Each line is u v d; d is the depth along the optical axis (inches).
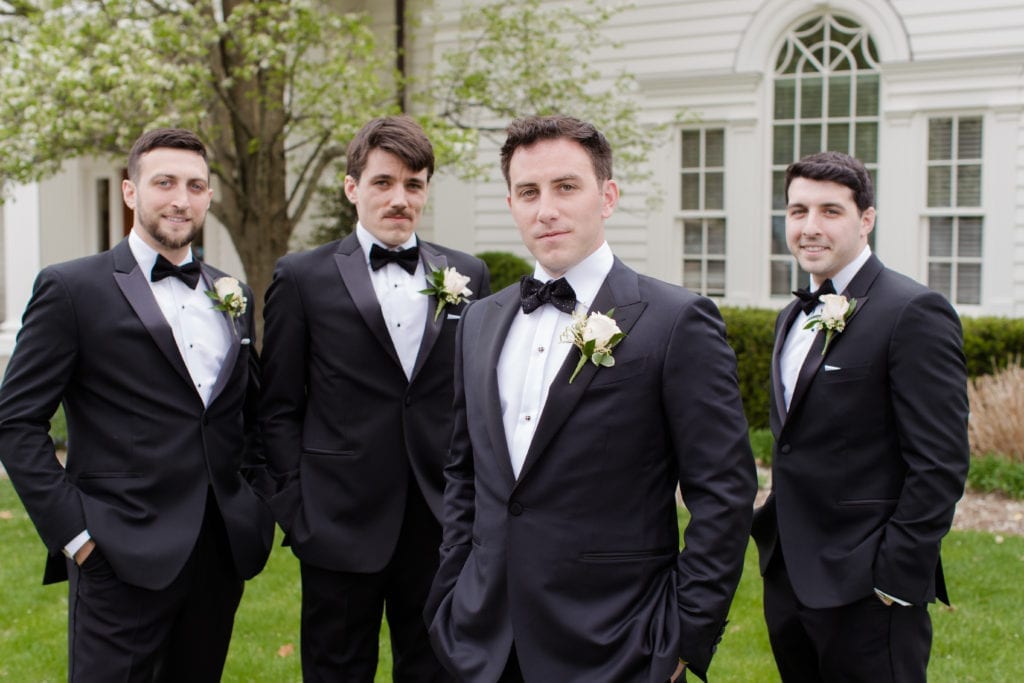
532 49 371.6
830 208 111.5
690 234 410.6
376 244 131.6
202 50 304.0
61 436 332.5
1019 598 183.5
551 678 86.0
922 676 107.1
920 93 361.7
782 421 113.6
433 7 442.9
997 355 319.6
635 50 411.5
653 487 89.2
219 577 121.3
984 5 347.9
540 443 88.5
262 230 366.6
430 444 129.0
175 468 115.3
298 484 129.2
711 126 399.5
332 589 127.9
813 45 381.4
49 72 291.3
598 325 86.7
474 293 139.9
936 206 365.1
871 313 108.3
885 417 107.3
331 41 339.3
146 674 114.2
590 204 90.8
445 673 131.0
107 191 527.5
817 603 106.5
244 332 126.0
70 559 114.4
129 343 115.3
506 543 90.0
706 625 84.2
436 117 336.2
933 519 101.4
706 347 88.1
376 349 128.8
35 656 164.1
